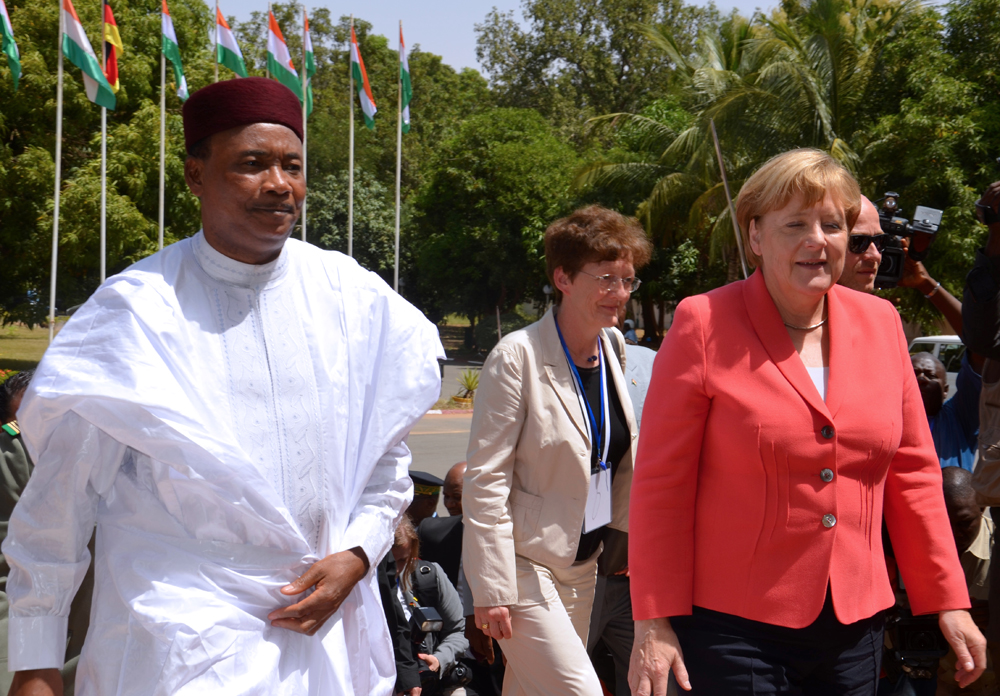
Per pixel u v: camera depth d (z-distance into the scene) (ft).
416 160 138.82
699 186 71.72
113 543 5.87
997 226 9.38
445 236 101.71
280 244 6.40
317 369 6.40
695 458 6.64
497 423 9.45
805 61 61.46
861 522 6.46
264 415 6.15
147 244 71.72
